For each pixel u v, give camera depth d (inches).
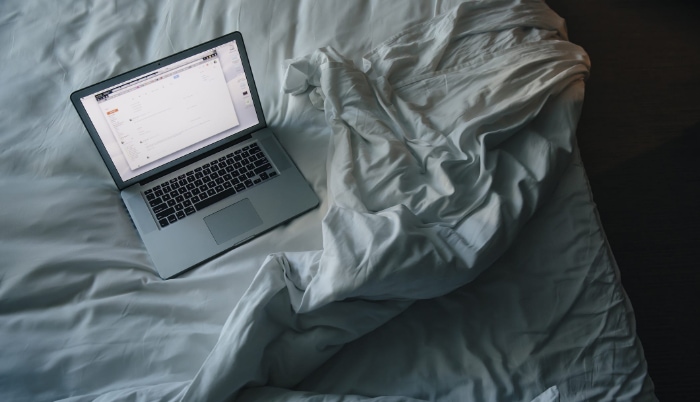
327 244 35.5
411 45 48.8
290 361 33.9
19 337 35.0
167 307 37.1
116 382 34.1
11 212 40.1
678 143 67.1
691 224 61.1
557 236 39.6
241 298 34.8
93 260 38.5
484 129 41.8
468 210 38.4
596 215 41.0
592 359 35.0
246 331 32.2
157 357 35.0
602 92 71.6
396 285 34.0
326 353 34.3
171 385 32.3
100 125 39.5
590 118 69.5
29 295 36.5
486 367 33.9
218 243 40.4
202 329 36.3
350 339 34.7
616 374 34.6
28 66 49.9
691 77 72.7
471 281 37.9
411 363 34.5
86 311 36.4
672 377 51.4
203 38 52.0
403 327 36.1
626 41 76.5
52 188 42.0
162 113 41.4
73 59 50.4
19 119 46.3
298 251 40.1
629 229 60.9
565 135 43.4
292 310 34.9
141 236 40.7
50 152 44.2
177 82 40.8
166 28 52.6
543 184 40.0
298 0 53.8
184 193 42.8
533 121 43.9
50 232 39.7
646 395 34.3
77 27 52.8
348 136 43.0
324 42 51.1
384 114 45.2
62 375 34.1
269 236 40.8
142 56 51.0
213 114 43.6
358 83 45.5
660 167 65.3
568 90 45.2
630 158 66.1
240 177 43.6
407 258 33.9
